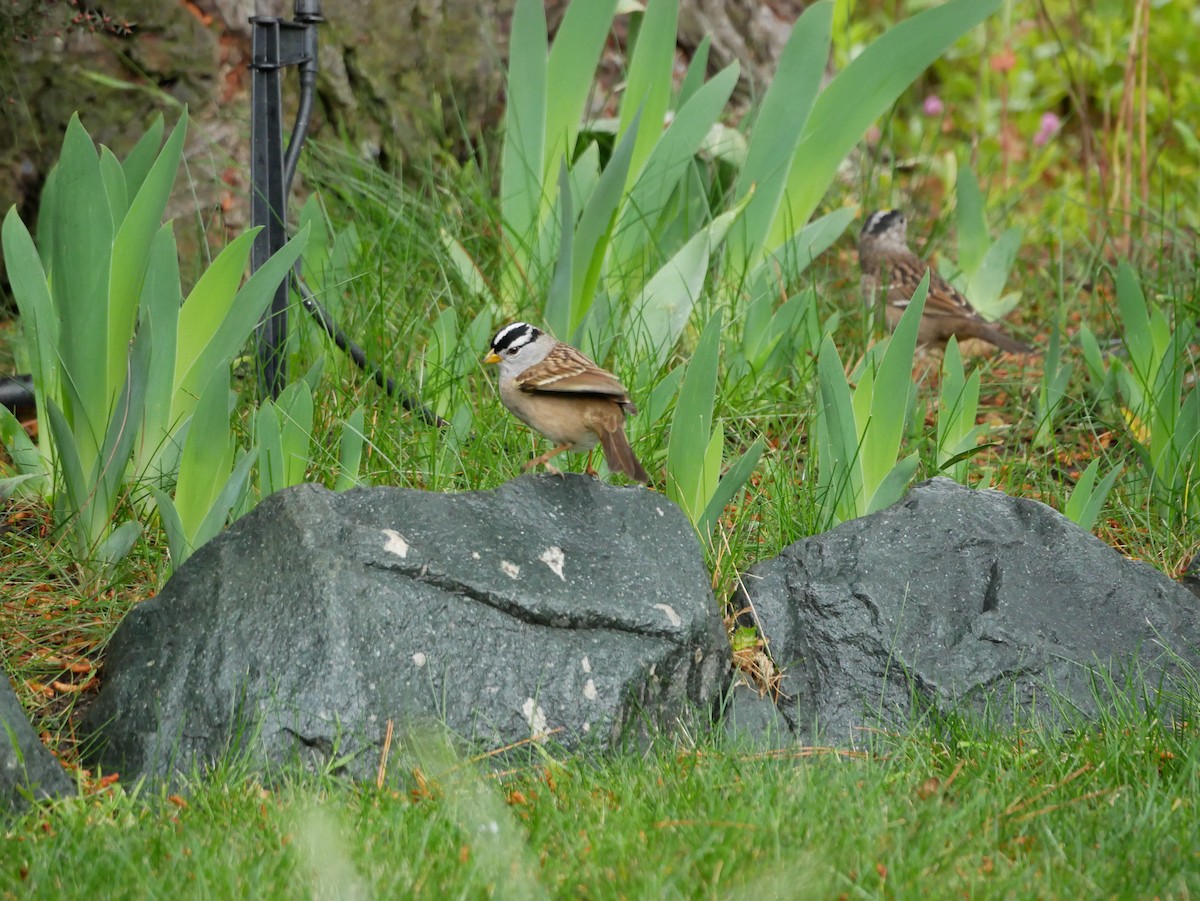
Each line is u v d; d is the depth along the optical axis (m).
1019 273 16.09
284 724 7.33
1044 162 19.12
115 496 9.15
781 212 13.08
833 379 9.35
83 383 8.91
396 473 10.06
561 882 6.23
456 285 13.23
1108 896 6.22
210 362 9.29
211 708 7.43
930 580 8.90
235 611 7.70
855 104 12.68
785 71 12.53
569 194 10.77
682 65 16.81
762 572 9.05
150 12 12.94
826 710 8.54
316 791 7.11
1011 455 11.65
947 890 6.20
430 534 8.02
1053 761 7.74
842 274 15.64
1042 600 8.91
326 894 6.03
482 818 6.72
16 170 13.01
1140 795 7.22
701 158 14.78
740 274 12.80
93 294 8.74
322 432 10.28
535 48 12.52
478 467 10.20
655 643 8.05
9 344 12.02
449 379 10.79
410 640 7.63
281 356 10.57
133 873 6.14
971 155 19.19
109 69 13.01
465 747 7.54
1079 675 8.58
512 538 8.20
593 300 11.36
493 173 15.70
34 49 12.73
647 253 12.72
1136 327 11.13
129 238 8.73
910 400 10.88
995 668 8.56
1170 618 8.95
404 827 6.61
